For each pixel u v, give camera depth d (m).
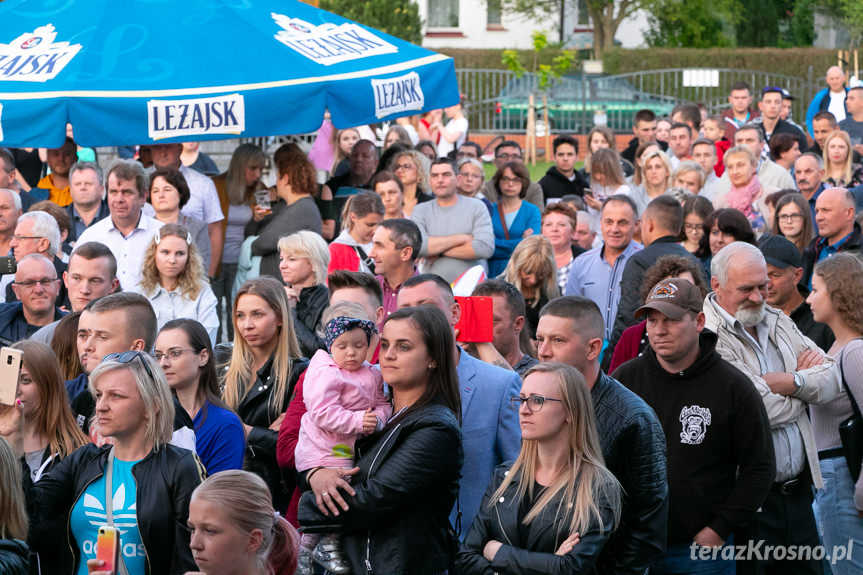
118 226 17.42
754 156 21.36
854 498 11.41
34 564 9.19
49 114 16.14
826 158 24.03
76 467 9.16
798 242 17.64
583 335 9.44
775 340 11.38
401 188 20.80
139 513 8.74
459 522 10.33
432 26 81.81
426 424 9.06
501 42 81.56
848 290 11.62
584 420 8.66
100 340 10.96
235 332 12.26
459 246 19.56
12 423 9.27
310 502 9.27
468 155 30.45
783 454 10.92
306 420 9.81
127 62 17.05
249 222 20.73
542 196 23.78
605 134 30.27
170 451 8.99
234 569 7.77
